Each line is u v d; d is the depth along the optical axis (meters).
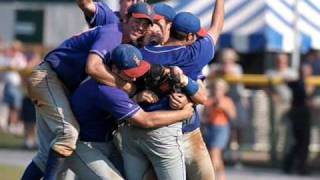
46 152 24.77
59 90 24.27
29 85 24.47
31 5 89.88
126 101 23.19
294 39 49.72
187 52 23.78
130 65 22.97
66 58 24.11
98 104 23.52
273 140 51.72
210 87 45.81
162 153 23.56
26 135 59.25
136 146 23.84
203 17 45.84
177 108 23.47
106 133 24.22
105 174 23.92
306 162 50.06
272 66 61.97
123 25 23.73
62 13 88.56
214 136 45.25
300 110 49.78
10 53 69.88
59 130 23.97
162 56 23.64
